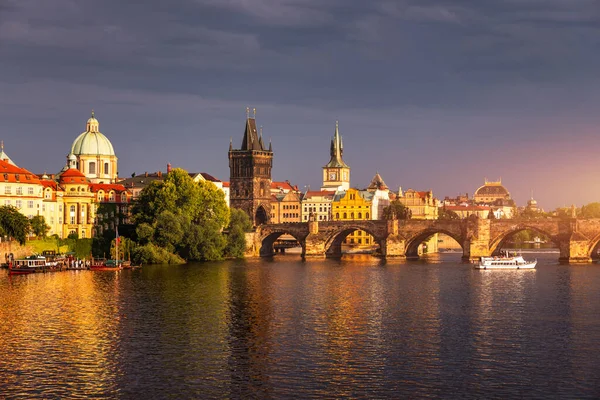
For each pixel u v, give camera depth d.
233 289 198.12
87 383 110.50
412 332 142.25
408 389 108.38
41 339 134.75
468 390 108.12
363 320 153.88
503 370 116.94
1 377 112.94
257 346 130.75
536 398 105.38
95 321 150.38
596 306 172.00
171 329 143.50
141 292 189.38
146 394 106.31
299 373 115.31
